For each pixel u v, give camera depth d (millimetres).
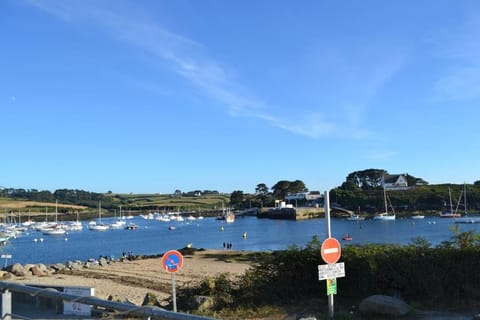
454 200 178250
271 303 13172
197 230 139500
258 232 120375
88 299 5930
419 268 12625
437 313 11445
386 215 161250
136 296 24812
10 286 7066
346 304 12617
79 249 85250
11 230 125438
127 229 154250
